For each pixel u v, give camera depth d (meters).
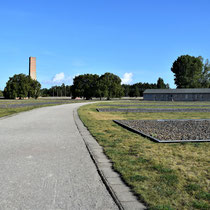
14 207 3.54
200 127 13.09
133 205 3.61
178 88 96.50
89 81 100.00
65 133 10.63
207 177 4.85
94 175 5.01
